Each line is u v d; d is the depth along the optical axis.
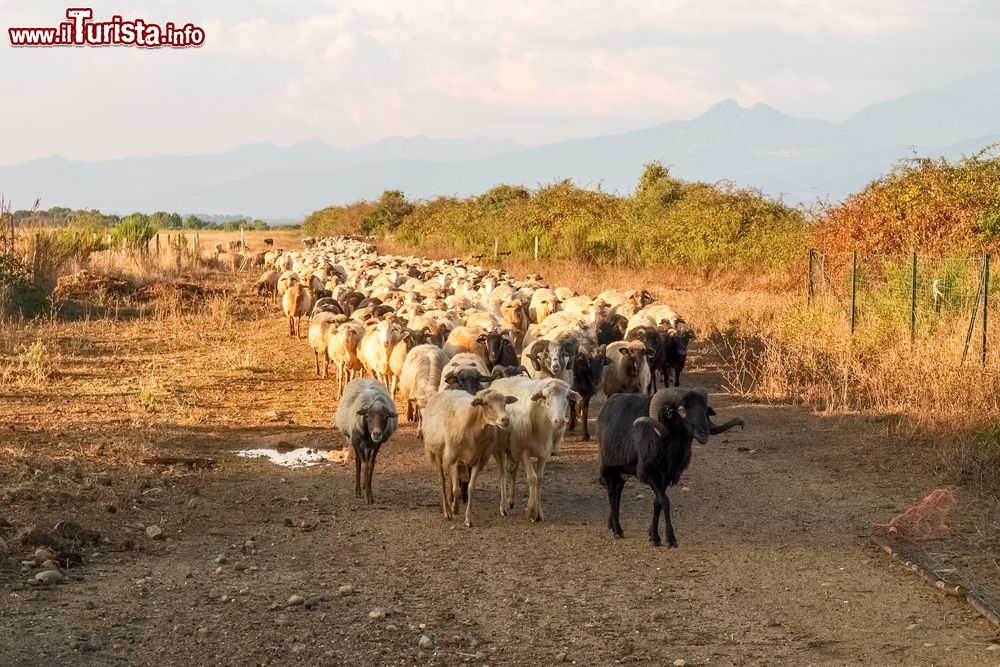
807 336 23.22
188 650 7.83
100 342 26.06
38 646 7.74
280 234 101.06
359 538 11.04
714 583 9.63
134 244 45.78
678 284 40.84
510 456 12.11
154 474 13.37
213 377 21.64
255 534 11.10
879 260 27.86
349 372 21.19
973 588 9.35
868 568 10.06
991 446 13.89
